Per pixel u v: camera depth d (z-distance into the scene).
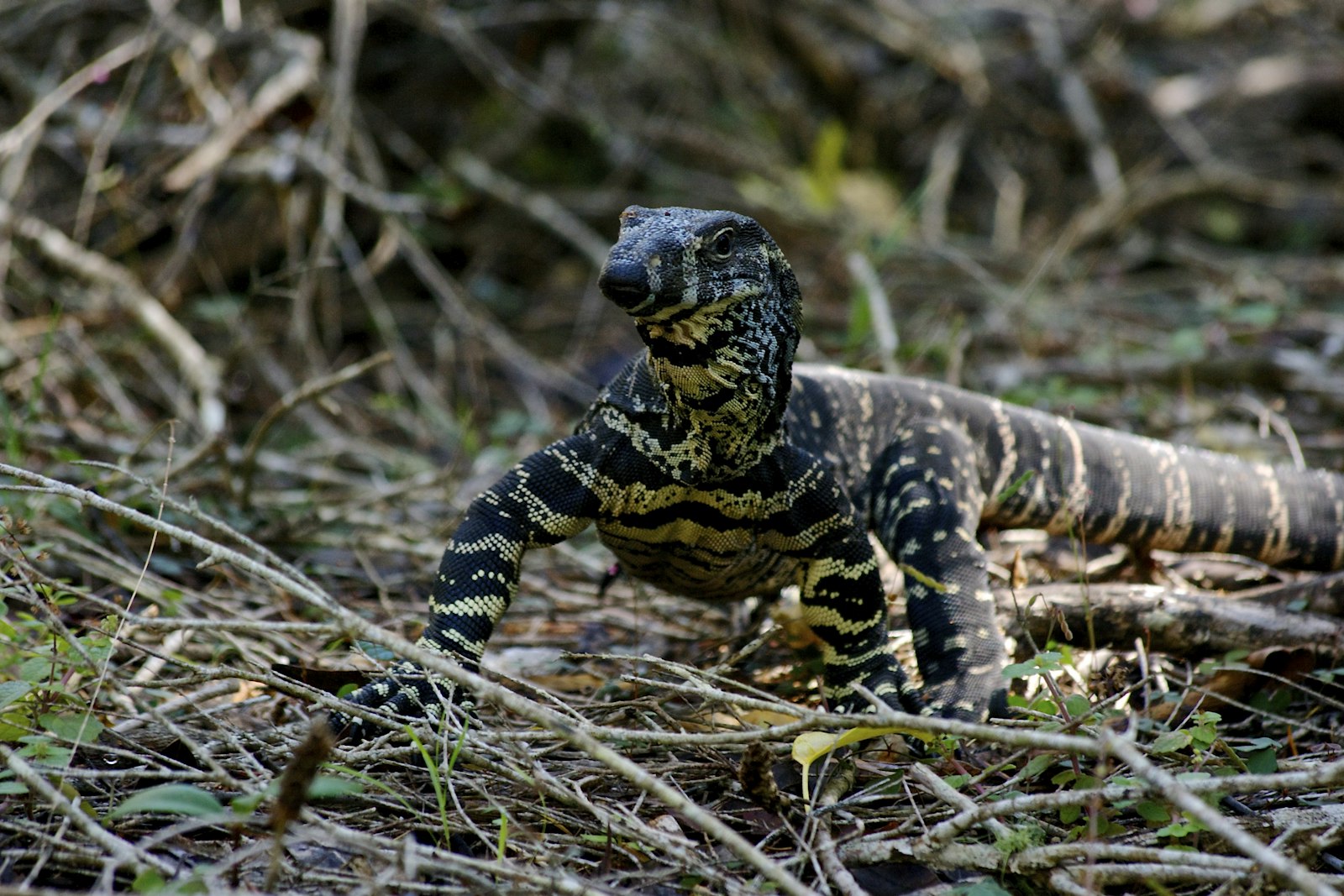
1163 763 7.33
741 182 21.70
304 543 11.34
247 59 17.62
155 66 17.55
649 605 10.73
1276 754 7.84
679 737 6.46
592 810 6.19
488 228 19.80
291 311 17.80
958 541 9.26
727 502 7.78
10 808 6.20
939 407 10.26
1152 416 14.20
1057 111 24.22
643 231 6.99
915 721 5.99
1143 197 22.17
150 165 15.85
